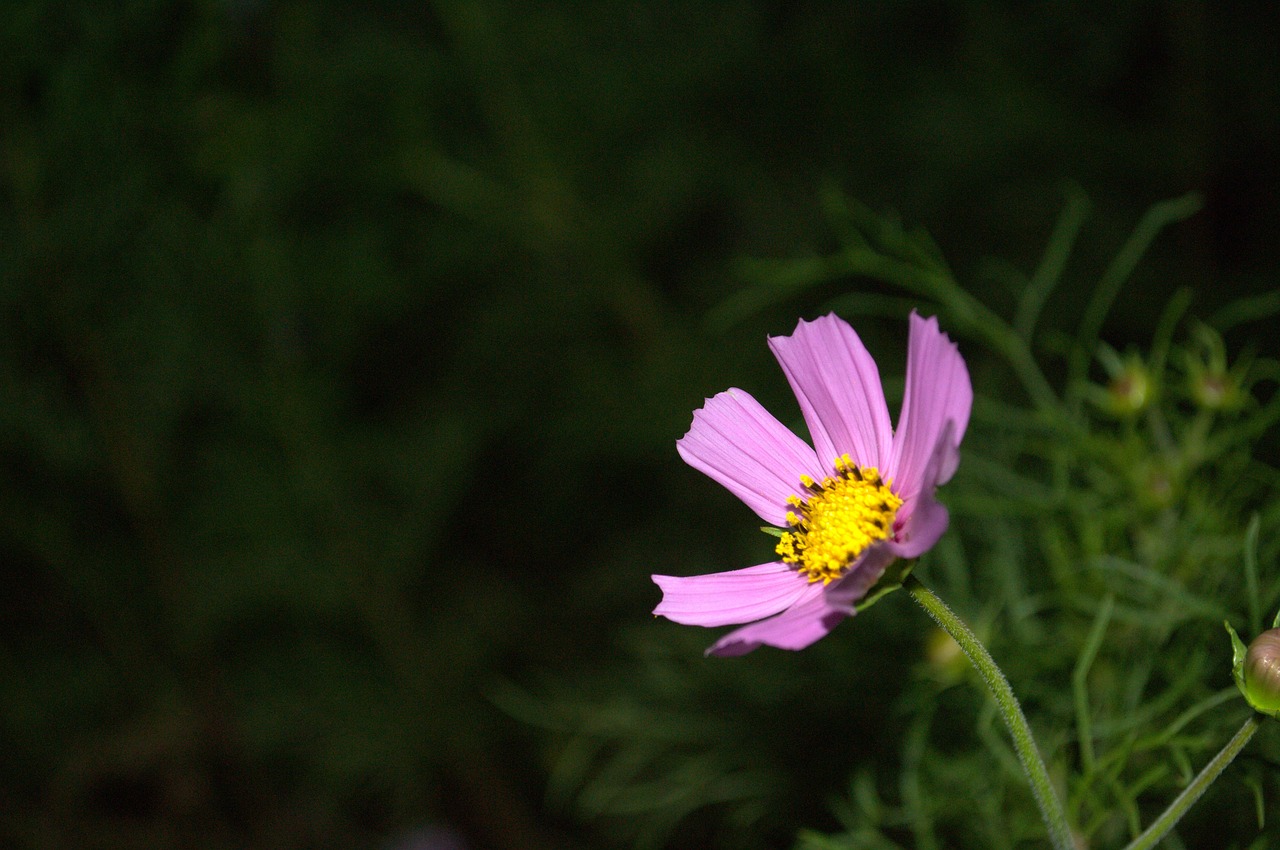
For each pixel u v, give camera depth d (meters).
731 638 0.66
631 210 1.37
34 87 1.03
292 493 1.24
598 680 1.05
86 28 0.99
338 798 1.29
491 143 1.41
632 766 0.89
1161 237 1.22
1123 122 1.25
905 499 0.68
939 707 0.81
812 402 0.70
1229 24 1.18
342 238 1.29
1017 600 0.79
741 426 0.70
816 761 0.85
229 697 1.27
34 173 1.01
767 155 1.40
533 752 1.29
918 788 0.79
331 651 1.32
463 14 1.33
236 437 1.25
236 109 1.14
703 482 1.28
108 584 1.21
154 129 1.06
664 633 0.90
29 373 1.08
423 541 1.31
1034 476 0.85
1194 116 1.19
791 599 0.69
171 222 1.10
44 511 1.18
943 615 0.66
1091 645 0.73
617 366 1.38
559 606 1.34
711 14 1.38
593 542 1.41
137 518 1.16
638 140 1.41
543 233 1.37
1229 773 0.75
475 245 1.39
